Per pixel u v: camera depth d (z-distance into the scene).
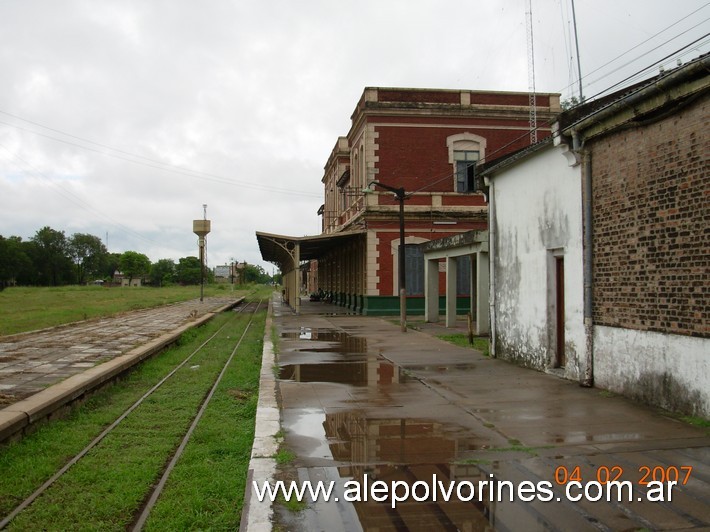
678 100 7.28
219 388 10.55
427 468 5.60
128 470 5.98
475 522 4.42
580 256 9.66
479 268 18.16
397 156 27.91
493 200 13.42
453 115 28.05
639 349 8.19
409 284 27.95
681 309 7.34
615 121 8.50
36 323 21.88
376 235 27.78
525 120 28.53
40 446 6.76
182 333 18.78
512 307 12.46
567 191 10.05
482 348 15.02
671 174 7.51
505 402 8.47
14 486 5.54
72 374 10.41
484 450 6.11
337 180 40.12
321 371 11.57
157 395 9.92
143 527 4.71
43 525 4.73
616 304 8.73
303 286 82.19
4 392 8.77
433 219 27.91
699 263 7.02
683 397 7.32
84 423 8.01
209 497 5.26
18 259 94.38
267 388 9.68
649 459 5.70
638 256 8.20
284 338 18.02
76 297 47.09
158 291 70.25
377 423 7.33
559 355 10.93
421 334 18.83
